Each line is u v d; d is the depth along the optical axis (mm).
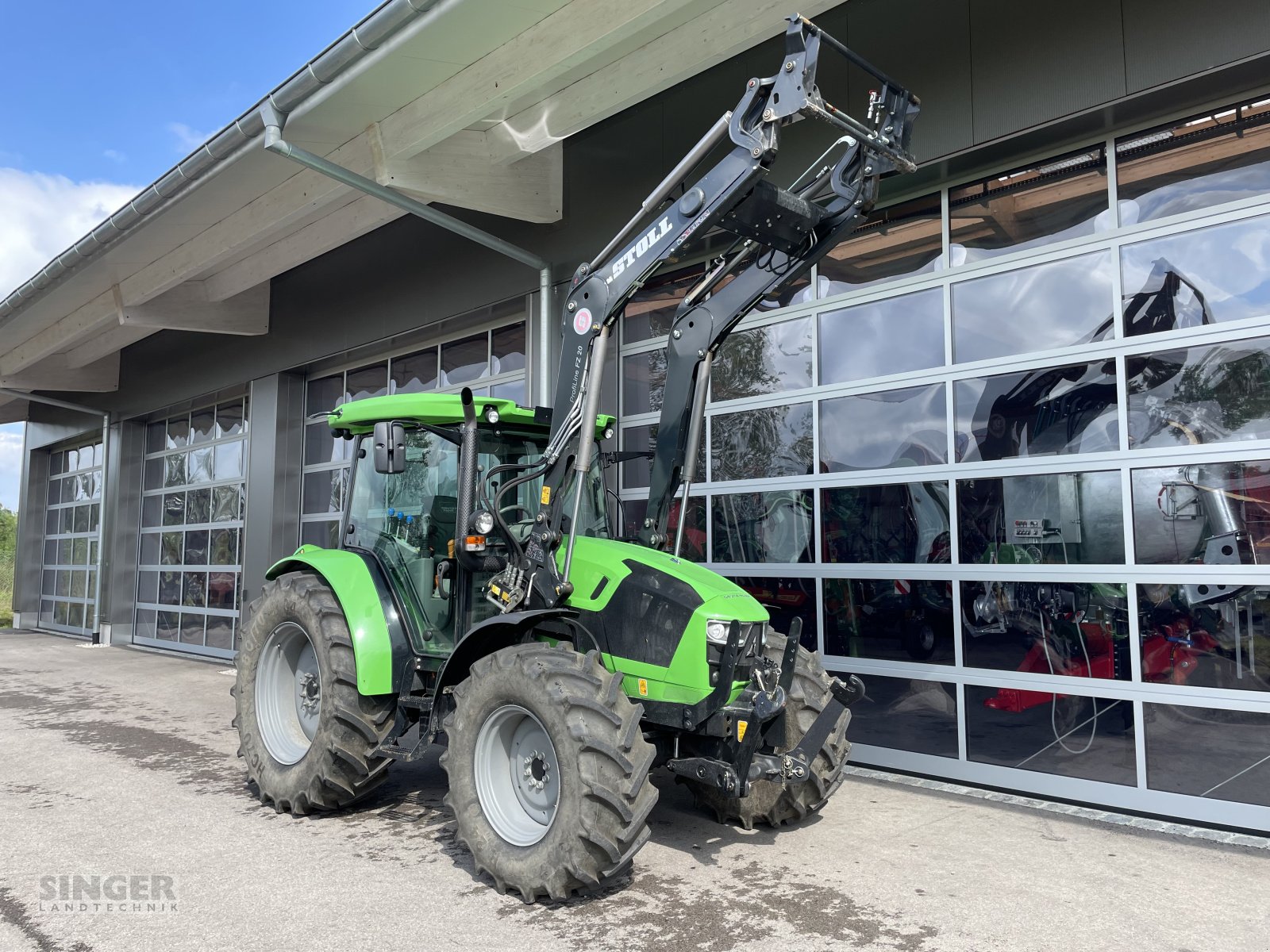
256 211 7672
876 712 5512
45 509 16734
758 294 4035
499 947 2938
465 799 3611
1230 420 4383
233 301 10352
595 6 4883
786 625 5984
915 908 3283
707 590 3641
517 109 6402
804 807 4086
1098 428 4793
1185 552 4445
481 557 4156
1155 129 4719
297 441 10492
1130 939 3035
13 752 5957
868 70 3564
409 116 6109
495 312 8008
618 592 3801
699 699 3504
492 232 7711
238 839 4074
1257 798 4152
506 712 3584
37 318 11156
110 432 13930
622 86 5684
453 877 3592
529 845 3383
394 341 9023
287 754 4582
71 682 9398
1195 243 4551
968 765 5078
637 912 3229
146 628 13141
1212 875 3650
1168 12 4371
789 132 5832
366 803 4691
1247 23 4133
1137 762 4508
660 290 6879
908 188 5574
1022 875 3629
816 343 6008
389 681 4270
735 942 2977
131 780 5180
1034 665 4898
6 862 3775
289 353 10172
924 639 5344
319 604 4445
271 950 2928
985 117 4996
